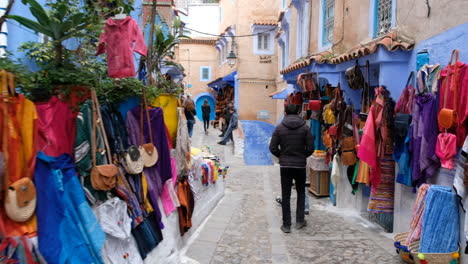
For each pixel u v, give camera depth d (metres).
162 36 5.49
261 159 15.41
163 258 4.56
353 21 8.19
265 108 22.25
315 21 11.27
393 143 6.13
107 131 3.94
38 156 3.20
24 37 5.32
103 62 5.03
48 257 3.01
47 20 3.50
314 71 9.00
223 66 28.61
